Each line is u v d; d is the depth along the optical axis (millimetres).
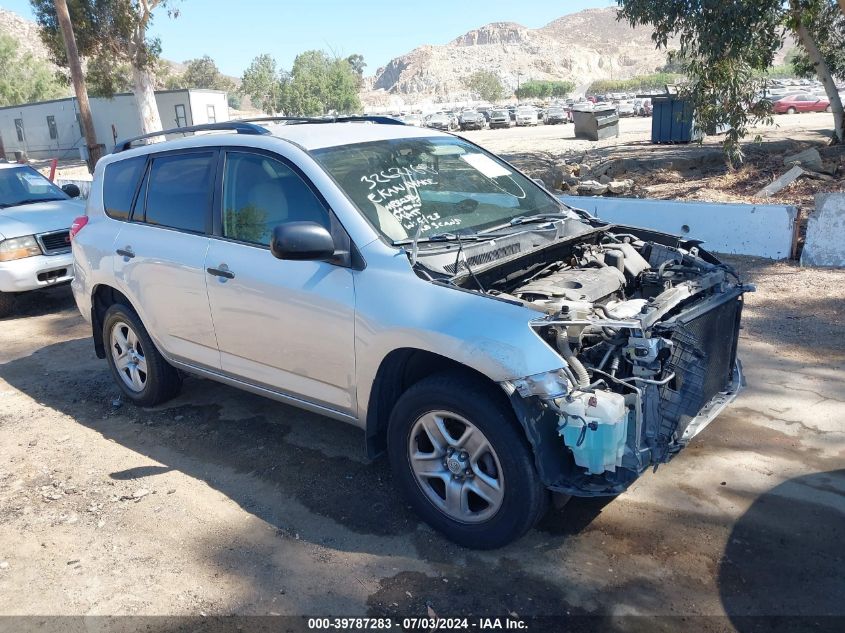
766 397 4941
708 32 12508
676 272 4191
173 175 4754
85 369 6320
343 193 3801
